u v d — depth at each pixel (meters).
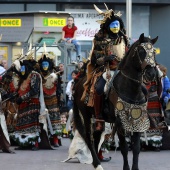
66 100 24.84
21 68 19.58
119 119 13.06
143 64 12.49
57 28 27.25
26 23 27.31
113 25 14.02
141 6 35.47
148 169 15.33
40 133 20.17
